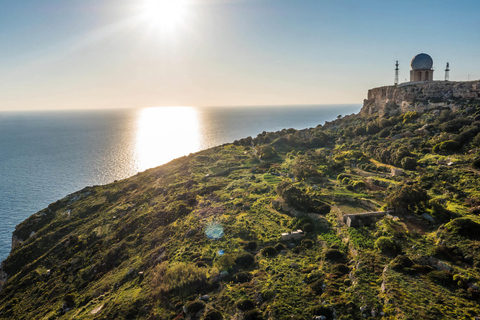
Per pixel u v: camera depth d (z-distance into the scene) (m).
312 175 75.81
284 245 44.16
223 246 46.75
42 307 50.81
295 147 118.50
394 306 26.83
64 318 42.69
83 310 43.16
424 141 78.38
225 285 36.66
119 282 47.72
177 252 48.50
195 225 56.72
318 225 48.31
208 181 86.62
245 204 61.91
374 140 94.81
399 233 39.72
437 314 25.25
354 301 29.31
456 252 33.56
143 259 52.25
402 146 77.62
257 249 44.91
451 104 91.38
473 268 30.84
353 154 87.00
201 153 127.31
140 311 36.34
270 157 104.12
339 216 49.31
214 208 63.75
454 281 29.30
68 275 58.56
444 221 41.56
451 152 67.44
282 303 30.78
